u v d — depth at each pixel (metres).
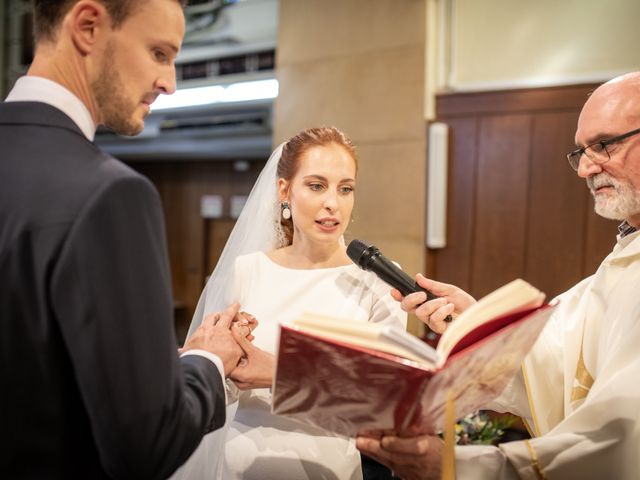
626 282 1.28
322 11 4.40
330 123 4.37
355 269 1.47
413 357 0.78
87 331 0.75
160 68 0.93
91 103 0.91
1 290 0.78
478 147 3.97
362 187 4.24
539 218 3.81
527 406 1.45
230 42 5.98
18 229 0.78
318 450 1.35
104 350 0.75
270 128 5.96
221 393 1.00
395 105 4.12
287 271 1.48
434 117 4.10
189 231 7.84
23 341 0.79
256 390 1.42
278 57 4.58
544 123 3.78
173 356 0.82
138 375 0.77
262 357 1.19
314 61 4.43
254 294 1.46
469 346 0.87
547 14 3.76
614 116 1.29
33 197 0.80
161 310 0.80
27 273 0.78
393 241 4.14
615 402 1.06
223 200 7.57
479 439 2.41
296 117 4.50
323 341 0.78
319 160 1.38
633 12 3.54
